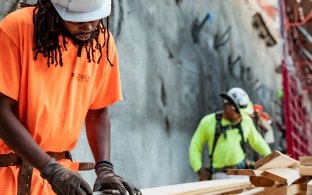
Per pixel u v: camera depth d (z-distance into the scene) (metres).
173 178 9.43
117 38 7.46
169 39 9.53
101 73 2.99
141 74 8.26
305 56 17.06
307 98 18.47
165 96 9.22
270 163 3.28
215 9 12.54
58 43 2.70
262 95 17.53
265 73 18.14
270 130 9.41
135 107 8.00
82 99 2.91
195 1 11.08
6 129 2.60
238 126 7.39
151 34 8.70
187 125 10.29
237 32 14.51
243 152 7.40
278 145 16.67
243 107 7.62
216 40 12.53
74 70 2.82
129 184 2.59
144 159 8.25
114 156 7.32
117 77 3.10
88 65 2.88
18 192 2.69
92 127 3.12
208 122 7.50
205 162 10.74
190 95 10.52
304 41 15.60
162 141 9.00
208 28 11.95
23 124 2.76
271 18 18.77
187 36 10.53
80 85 2.88
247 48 15.66
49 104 2.75
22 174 2.70
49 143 2.83
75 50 2.80
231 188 4.15
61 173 2.46
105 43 2.95
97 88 3.02
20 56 2.65
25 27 2.66
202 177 7.48
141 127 8.20
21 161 2.73
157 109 8.85
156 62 8.88
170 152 9.34
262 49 17.83
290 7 13.63
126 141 7.66
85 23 2.63
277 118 16.58
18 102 2.72
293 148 11.99
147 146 8.38
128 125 7.75
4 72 2.62
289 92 12.50
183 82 10.16
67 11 2.59
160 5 9.15
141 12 8.31
